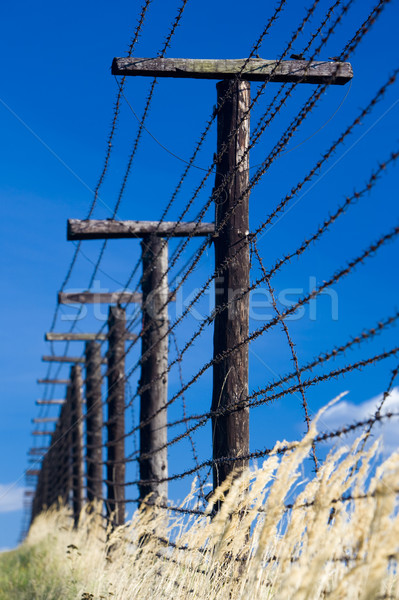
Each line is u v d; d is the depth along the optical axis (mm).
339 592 1908
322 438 2453
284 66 4117
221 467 3740
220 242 4012
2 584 6793
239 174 4074
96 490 10344
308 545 2100
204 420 3941
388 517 1857
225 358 3855
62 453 14883
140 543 4762
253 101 3682
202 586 3240
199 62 4238
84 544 7465
